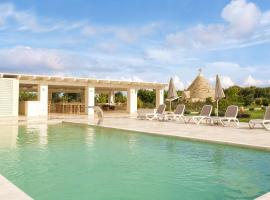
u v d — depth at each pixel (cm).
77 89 3066
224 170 621
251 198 462
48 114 2330
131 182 542
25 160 714
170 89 1925
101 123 1530
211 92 3522
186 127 1305
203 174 593
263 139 919
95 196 470
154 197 467
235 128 1256
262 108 2780
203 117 1470
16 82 2027
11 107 2009
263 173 597
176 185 525
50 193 483
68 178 566
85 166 658
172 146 900
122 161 704
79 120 1722
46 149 860
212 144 910
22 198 381
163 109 1802
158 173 601
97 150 844
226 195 475
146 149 855
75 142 989
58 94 4031
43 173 599
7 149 859
